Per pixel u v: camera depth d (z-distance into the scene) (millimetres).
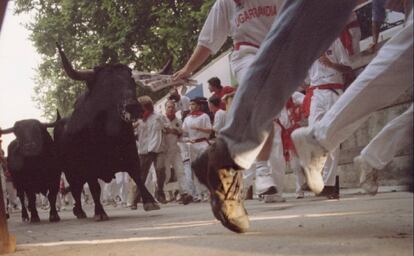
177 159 13141
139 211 11203
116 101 8977
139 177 9516
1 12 3527
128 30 22047
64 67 9062
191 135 12852
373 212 4684
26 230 8094
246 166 3252
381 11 7844
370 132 9414
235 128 3176
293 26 2900
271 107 3061
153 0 22016
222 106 11555
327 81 7930
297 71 2982
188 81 5551
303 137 3396
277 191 8070
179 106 14906
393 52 2984
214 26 5328
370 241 3094
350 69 7969
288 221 4797
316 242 3258
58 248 4520
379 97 3094
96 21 24484
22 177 10852
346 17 2904
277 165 8484
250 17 5203
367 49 8602
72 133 9242
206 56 5395
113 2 22469
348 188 10031
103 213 9086
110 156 9188
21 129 10625
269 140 4664
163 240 4238
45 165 10648
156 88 5527
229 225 3738
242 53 5234
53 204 10727
